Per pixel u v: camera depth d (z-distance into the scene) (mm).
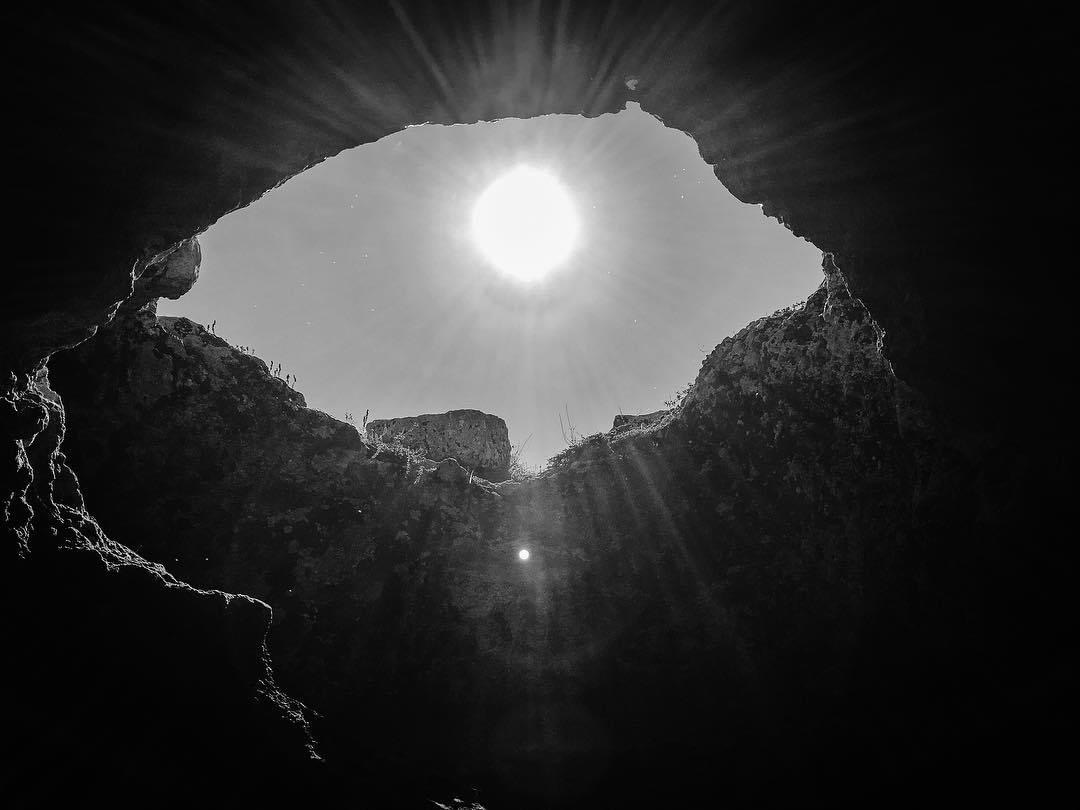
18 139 3230
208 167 4273
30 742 3941
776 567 7793
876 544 7051
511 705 7512
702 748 6957
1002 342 4516
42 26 2914
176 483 7875
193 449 8094
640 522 8602
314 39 3730
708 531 8320
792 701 7035
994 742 5383
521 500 9078
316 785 5223
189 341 8719
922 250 4562
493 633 7941
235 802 4594
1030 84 3350
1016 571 5406
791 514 7926
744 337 8953
